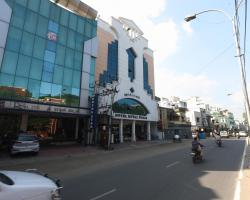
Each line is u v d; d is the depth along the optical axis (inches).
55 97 1003.3
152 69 1870.1
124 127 1588.3
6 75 854.5
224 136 2529.5
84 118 1171.9
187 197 313.9
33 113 935.7
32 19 962.1
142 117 1631.4
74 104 1079.6
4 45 858.1
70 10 1192.8
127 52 1587.1
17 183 194.4
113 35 1488.7
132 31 1676.9
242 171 500.7
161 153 890.1
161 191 344.2
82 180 419.8
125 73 1521.9
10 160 682.8
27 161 677.9
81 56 1148.5
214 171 505.0
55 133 1155.3
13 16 899.4
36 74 946.7
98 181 410.3
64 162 668.1
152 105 1771.7
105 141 1072.8
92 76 1196.5
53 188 211.5
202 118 3095.5
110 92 1236.5
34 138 802.2
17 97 874.8
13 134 863.1
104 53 1389.0
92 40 1216.2
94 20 1248.2
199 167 557.3
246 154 823.1
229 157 746.2
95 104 1118.4
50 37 1020.5
